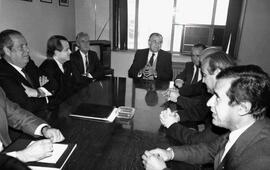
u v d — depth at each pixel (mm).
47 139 1050
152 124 1342
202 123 1472
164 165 892
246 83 727
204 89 1691
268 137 722
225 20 3844
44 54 3367
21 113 1246
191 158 1014
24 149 949
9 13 2588
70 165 920
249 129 758
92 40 4094
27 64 2068
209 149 1044
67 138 1138
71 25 4145
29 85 1929
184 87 2037
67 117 1395
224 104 787
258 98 716
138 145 1095
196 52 2414
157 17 4051
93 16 4203
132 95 1945
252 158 701
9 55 1785
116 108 1546
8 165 385
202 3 3832
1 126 1155
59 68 2324
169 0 3924
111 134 1194
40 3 3176
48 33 3436
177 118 1420
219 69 1111
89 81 2434
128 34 4238
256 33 3676
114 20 4156
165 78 2875
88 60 2967
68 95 1893
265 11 3553
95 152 1021
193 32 3984
